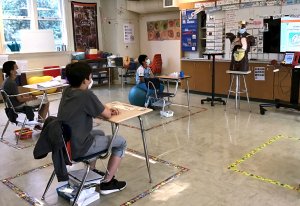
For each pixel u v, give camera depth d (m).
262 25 6.02
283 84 5.72
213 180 2.81
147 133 4.29
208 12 6.90
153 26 8.97
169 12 8.45
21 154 3.64
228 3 6.48
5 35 7.45
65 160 2.15
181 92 7.39
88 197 2.47
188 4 7.29
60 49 8.23
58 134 2.01
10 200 2.57
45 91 4.28
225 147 3.65
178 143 3.84
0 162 3.40
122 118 2.37
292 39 4.98
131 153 3.54
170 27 8.52
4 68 4.02
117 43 8.97
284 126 4.43
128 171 3.06
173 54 8.60
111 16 8.94
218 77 6.70
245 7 6.23
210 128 4.43
